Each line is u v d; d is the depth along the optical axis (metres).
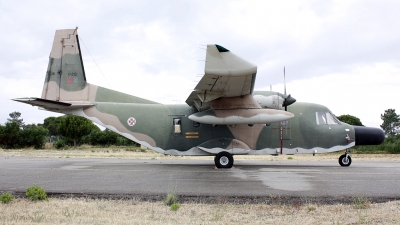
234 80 12.67
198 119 15.11
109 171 13.25
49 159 20.88
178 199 7.99
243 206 7.35
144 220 6.29
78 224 5.99
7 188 9.25
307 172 13.02
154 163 17.75
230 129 16.12
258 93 15.69
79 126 43.69
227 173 12.72
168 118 16.56
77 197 8.27
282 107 16.23
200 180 10.75
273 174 12.35
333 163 18.45
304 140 16.16
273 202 7.70
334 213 6.79
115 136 49.28
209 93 14.39
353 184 9.87
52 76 17.25
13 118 98.94
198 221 6.25
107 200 7.93
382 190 8.88
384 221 6.21
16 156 24.22
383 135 16.36
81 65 17.31
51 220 6.25
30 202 7.71
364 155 29.53
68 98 17.14
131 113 16.72
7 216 6.54
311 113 16.41
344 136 16.14
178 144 16.39
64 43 17.39
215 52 11.76
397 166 16.06
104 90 17.33
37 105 16.27
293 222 6.22
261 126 16.14
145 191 8.88
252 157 27.52
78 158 22.42
